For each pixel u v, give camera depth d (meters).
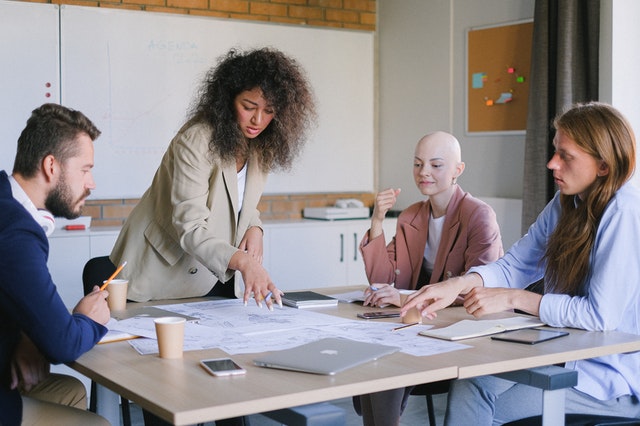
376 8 5.51
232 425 2.47
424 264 2.74
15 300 1.62
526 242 2.34
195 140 2.40
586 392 1.93
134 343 1.82
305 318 2.14
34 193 1.83
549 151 4.16
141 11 4.61
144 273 2.55
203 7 4.83
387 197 2.73
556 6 4.10
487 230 2.55
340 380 1.48
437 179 2.64
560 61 3.97
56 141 1.81
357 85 5.37
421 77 5.20
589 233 2.05
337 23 5.32
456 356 1.68
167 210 2.53
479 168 4.86
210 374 1.54
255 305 2.37
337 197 5.41
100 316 1.84
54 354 1.65
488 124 4.78
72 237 4.12
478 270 2.25
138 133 4.63
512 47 4.61
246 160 2.58
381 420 2.39
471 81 4.86
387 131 5.49
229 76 2.38
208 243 2.27
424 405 3.89
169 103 4.71
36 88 4.36
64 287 4.12
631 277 1.95
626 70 3.89
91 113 4.50
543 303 2.02
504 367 1.63
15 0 4.30
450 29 4.97
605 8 3.86
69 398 2.15
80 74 4.46
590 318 1.96
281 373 1.54
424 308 2.13
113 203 4.64
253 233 2.61
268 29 5.00
